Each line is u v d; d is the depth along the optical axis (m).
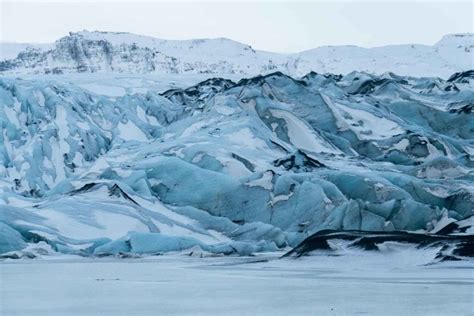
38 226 153.62
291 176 182.25
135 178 190.50
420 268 112.31
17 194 188.25
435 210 165.88
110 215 165.38
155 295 76.88
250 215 177.12
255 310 64.44
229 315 61.34
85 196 175.75
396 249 121.25
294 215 173.25
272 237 165.62
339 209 166.50
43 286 87.19
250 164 195.12
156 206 180.00
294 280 94.06
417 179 186.12
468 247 116.69
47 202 173.25
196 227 172.38
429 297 72.00
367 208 165.62
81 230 158.00
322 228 166.00
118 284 89.31
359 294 75.56
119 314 62.56
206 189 184.00
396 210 165.00
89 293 79.19
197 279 96.00
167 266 125.50
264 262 132.50
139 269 116.88
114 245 151.38
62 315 62.09
